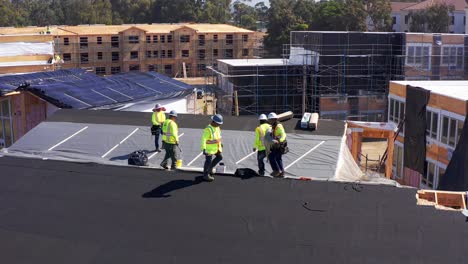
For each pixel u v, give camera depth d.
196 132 20.89
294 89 49.88
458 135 28.27
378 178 17.70
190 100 37.97
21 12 133.12
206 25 100.88
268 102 49.47
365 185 14.30
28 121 30.25
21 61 44.75
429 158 31.62
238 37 96.56
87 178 15.62
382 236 11.62
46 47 46.28
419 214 12.54
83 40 88.50
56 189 14.91
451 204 14.11
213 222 12.52
